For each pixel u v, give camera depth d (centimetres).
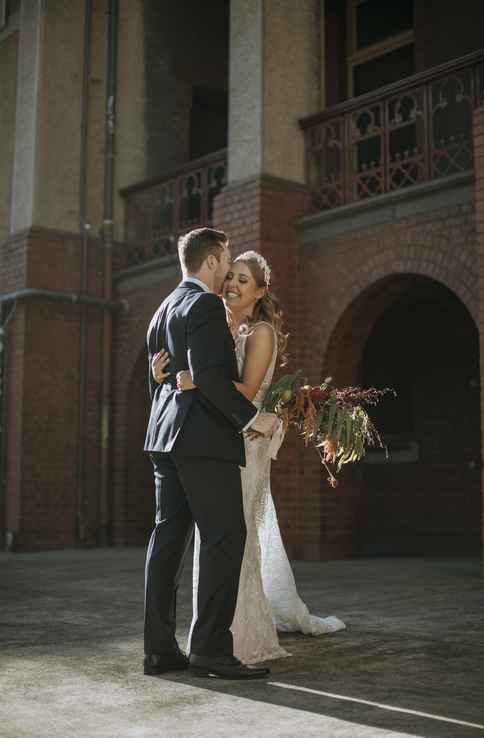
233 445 331
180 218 1140
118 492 1152
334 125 975
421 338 1195
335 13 1139
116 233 1202
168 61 1267
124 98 1224
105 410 1160
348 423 354
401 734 242
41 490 1109
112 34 1206
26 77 1180
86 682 316
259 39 938
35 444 1111
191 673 326
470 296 779
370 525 1220
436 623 448
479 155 711
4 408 1138
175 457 328
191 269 352
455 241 794
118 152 1212
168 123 1260
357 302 891
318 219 913
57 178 1161
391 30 1085
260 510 373
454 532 1134
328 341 904
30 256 1129
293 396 357
